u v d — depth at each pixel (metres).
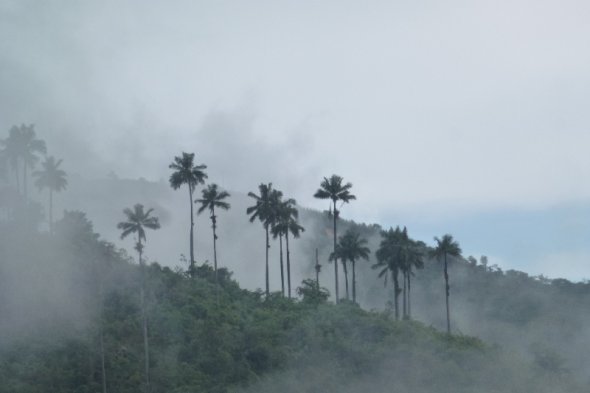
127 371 96.75
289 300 133.75
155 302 116.44
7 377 92.19
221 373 101.50
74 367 96.31
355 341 114.50
